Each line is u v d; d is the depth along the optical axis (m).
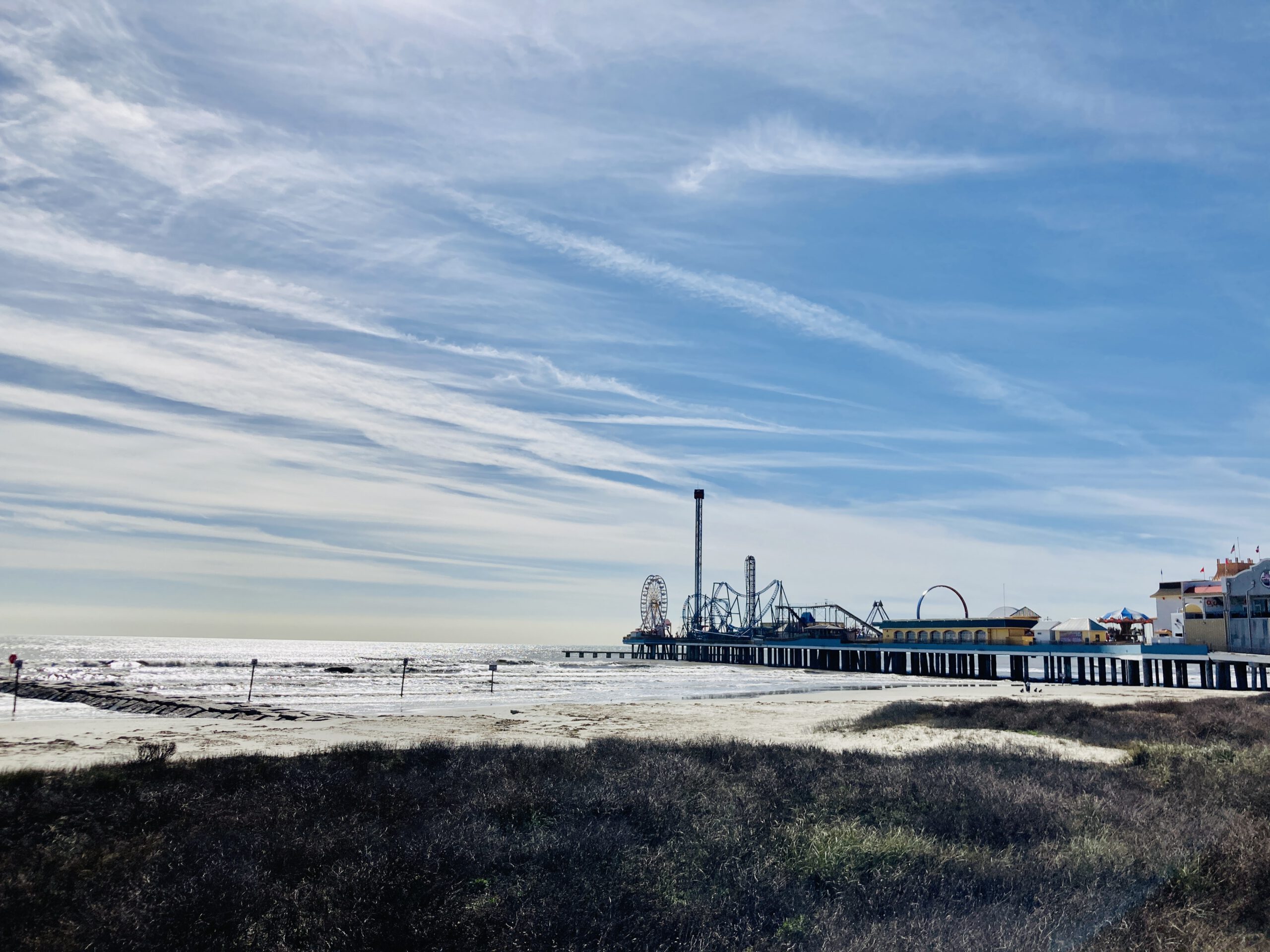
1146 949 7.05
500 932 7.45
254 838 10.62
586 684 92.94
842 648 126.69
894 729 31.94
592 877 8.90
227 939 7.55
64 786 14.06
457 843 9.96
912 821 11.77
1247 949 7.32
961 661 105.81
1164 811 12.28
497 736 30.52
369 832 10.78
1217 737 24.22
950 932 7.18
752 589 162.12
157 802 13.10
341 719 39.41
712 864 9.72
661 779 14.86
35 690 65.69
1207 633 78.12
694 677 114.88
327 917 7.72
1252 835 10.31
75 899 8.51
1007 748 22.03
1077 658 86.50
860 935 7.22
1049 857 9.64
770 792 14.01
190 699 56.56
